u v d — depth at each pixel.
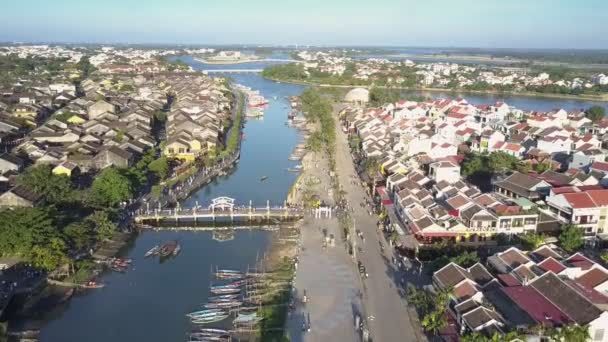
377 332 76.25
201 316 82.50
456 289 76.75
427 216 106.31
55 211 106.44
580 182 124.69
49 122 197.88
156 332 79.12
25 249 91.50
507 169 145.62
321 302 85.25
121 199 123.00
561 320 65.44
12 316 82.31
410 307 83.38
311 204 130.12
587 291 71.88
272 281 93.62
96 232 107.06
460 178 140.75
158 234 118.75
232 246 111.81
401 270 95.69
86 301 88.00
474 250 97.38
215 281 95.00
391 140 185.62
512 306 70.12
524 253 88.88
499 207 107.56
